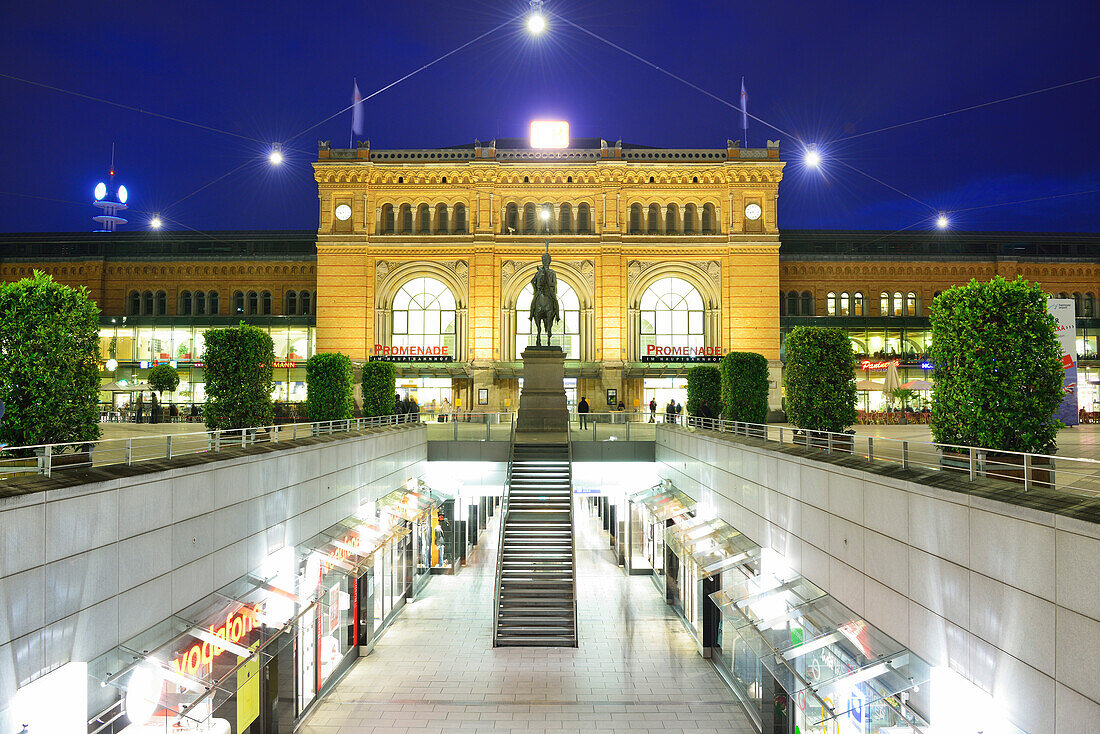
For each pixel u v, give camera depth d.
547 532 24.31
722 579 20.02
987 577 8.82
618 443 32.09
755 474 17.83
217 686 11.45
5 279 56.34
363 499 22.53
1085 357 50.66
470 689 18.11
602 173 50.03
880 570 11.48
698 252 50.25
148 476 10.97
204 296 56.94
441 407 48.38
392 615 24.31
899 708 10.38
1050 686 7.74
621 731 15.74
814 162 37.31
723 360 29.44
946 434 13.09
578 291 50.56
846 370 19.84
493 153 50.25
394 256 50.22
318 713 16.69
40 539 8.64
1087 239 57.38
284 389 51.84
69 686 8.98
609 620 24.31
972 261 56.31
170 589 11.57
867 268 56.47
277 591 14.48
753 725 16.08
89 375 13.01
